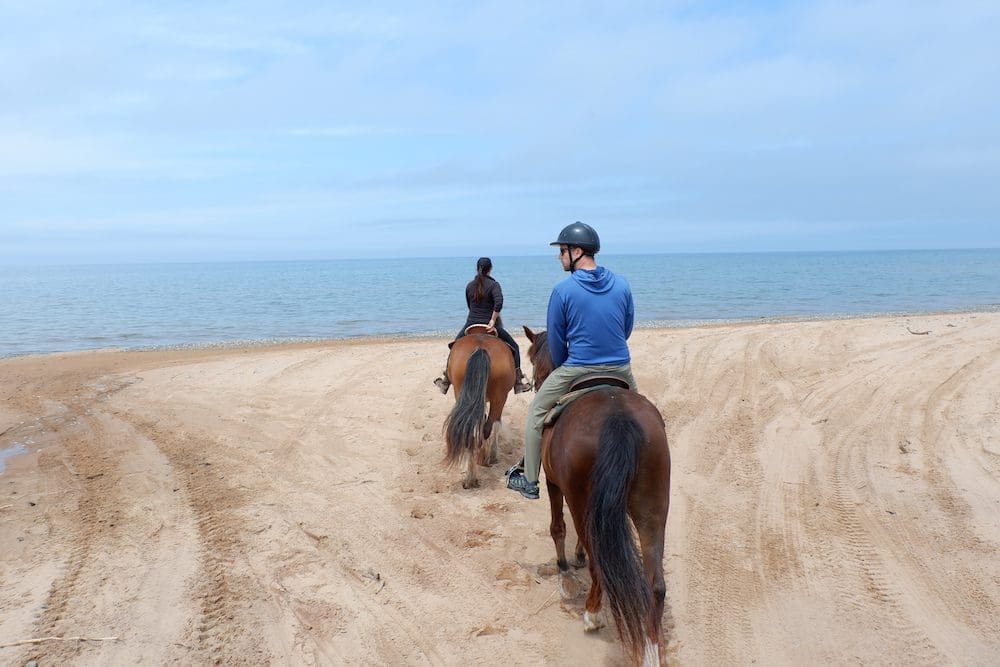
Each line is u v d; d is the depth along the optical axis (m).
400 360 13.40
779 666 4.09
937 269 72.19
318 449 8.38
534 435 4.47
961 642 4.24
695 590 4.96
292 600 4.90
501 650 4.32
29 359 15.42
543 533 5.95
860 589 4.89
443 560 5.50
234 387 11.60
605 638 4.38
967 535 5.55
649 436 3.57
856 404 9.27
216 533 5.99
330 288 49.91
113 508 6.55
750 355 12.42
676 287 43.69
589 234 4.34
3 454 8.23
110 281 73.06
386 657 4.27
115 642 4.36
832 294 35.94
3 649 4.27
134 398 11.02
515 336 17.69
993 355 11.38
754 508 6.32
